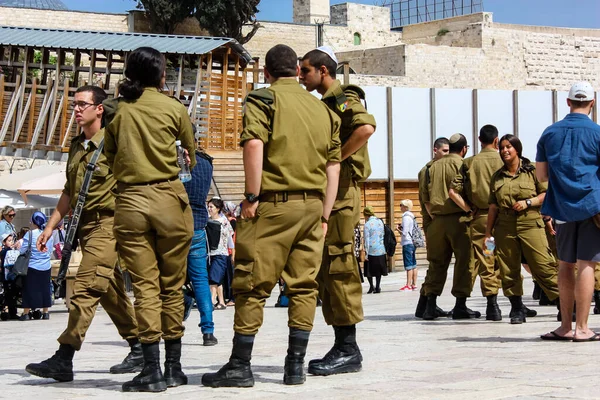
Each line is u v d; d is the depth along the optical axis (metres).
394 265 33.09
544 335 9.84
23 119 33.00
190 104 33.25
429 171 13.23
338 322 7.63
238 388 6.94
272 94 7.06
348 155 7.67
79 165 8.09
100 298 8.28
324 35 73.44
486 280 12.66
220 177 32.22
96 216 7.97
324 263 7.67
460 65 69.62
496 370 7.39
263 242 6.97
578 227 9.61
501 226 11.92
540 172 9.88
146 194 7.08
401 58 67.50
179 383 7.23
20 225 34.94
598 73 75.75
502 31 71.88
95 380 7.89
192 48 32.06
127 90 7.21
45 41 32.75
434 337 10.48
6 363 9.75
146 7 63.22
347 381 7.11
